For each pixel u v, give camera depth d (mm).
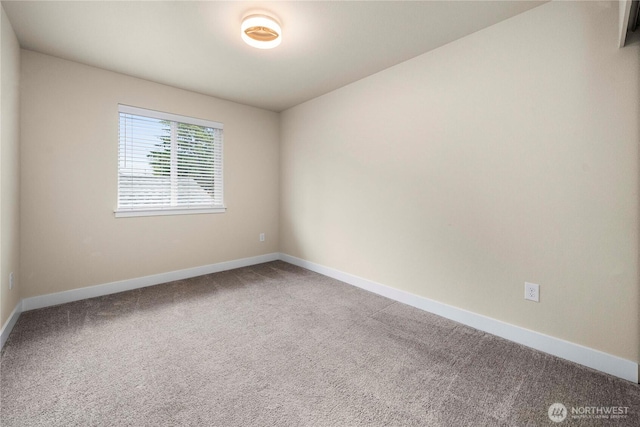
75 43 2275
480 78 2082
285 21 1978
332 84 3125
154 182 3129
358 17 1934
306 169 3758
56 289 2553
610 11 1560
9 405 1332
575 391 1461
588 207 1654
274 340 1970
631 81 1507
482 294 2125
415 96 2500
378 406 1354
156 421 1251
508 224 1973
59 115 2525
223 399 1394
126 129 2914
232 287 3064
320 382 1529
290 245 4094
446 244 2330
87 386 1474
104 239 2799
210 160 3578
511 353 1816
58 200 2543
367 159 2957
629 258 1540
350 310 2484
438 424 1247
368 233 2977
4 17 1859
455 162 2246
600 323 1635
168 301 2656
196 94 3365
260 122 4004
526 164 1877
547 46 1773
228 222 3736
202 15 1916
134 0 1767
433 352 1828
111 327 2137
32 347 1846
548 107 1778
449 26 2033
